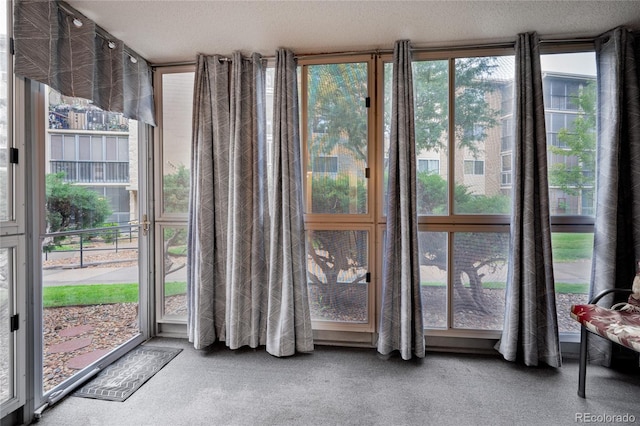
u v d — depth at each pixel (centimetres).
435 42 217
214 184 235
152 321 253
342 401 173
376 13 184
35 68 155
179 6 177
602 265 198
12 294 152
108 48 202
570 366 206
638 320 163
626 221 201
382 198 230
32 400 159
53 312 178
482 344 225
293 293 223
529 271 200
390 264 214
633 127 195
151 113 244
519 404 169
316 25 196
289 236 221
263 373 201
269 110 238
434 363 212
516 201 203
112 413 163
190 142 250
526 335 202
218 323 238
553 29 200
